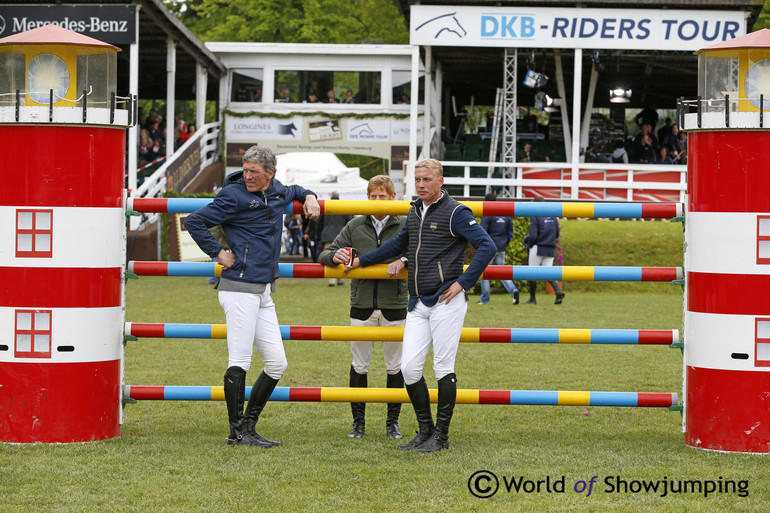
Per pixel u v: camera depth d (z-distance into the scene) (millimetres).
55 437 10094
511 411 12312
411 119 36000
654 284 30812
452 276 9789
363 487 8508
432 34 35406
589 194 36812
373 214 10320
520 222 29484
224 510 7801
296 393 10422
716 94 10141
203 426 11133
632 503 8133
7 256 10094
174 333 10578
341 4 60875
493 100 51188
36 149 10031
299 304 24859
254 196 9898
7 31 32469
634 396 10586
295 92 45000
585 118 41594
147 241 32219
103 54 10297
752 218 9883
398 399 10359
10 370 10094
